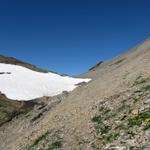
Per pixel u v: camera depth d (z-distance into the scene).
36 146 33.47
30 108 70.25
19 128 50.44
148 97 29.72
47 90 89.62
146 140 22.12
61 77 107.44
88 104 38.62
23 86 89.12
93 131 28.97
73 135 31.05
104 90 41.56
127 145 22.73
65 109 43.12
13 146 40.88
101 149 24.55
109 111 31.73
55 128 36.22
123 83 39.19
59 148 29.80
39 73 106.75
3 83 88.25
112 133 26.25
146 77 36.53
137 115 26.61
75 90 55.91
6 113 66.06
